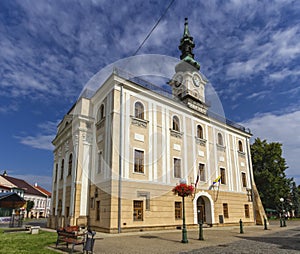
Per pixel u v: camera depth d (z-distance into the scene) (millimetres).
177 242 8656
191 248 7398
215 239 9734
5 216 21609
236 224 18109
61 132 17422
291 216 40250
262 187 27125
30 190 47531
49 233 11258
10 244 7688
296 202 41094
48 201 52531
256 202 20500
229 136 19859
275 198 26703
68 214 14070
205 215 16484
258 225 19562
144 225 12398
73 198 13539
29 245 7566
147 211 12711
